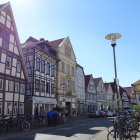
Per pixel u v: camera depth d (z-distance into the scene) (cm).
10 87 2386
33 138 1329
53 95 3550
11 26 2483
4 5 2348
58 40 4231
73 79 4428
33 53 3088
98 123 2530
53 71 3641
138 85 1555
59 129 1853
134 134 1060
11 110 2364
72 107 4284
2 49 2297
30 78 3025
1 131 1652
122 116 1312
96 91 6156
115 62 1005
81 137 1360
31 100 2923
